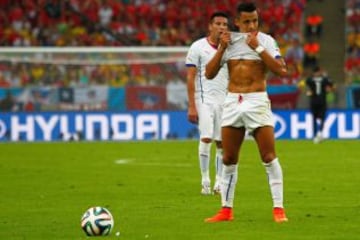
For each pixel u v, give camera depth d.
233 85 29.58
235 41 29.55
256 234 27.52
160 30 102.00
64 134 80.12
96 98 81.88
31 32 100.44
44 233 28.36
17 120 79.94
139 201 36.81
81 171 51.06
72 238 27.23
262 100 29.25
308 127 81.31
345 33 101.94
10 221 31.20
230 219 30.48
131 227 29.28
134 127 80.31
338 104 83.00
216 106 39.22
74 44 99.94
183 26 102.75
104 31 101.19
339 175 47.66
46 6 101.62
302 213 32.34
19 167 53.91
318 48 100.81
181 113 80.94
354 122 81.69
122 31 101.44
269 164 29.50
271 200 36.62
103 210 27.84
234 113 29.38
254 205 35.00
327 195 38.31
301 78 91.88
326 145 72.06
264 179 45.62
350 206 34.44
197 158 60.00
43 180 45.97
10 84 81.50
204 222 30.25
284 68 29.09
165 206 35.00
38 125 80.12
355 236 27.11
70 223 30.52
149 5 103.88
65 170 51.72
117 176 47.94
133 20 102.75
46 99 81.75
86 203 36.28
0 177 47.66
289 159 58.62
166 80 82.25
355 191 39.88
